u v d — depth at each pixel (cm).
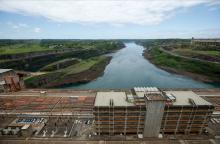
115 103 9338
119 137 9506
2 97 15100
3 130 9762
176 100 9531
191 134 9712
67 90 16612
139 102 9025
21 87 17362
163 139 9338
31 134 9806
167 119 9362
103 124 9475
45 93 15812
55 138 9462
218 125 10581
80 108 12838
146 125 9262
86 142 9156
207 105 9038
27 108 12938
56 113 12131
